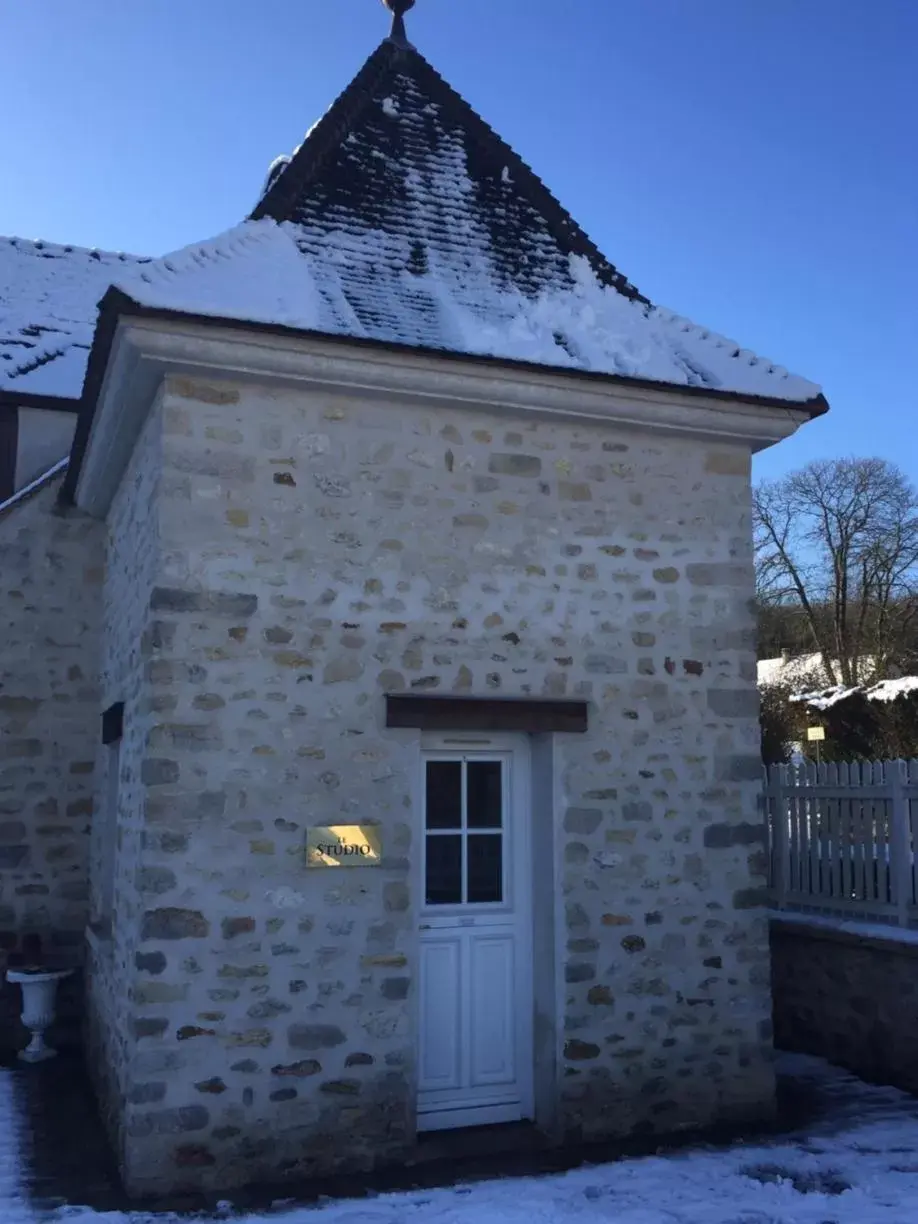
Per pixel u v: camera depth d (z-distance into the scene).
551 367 5.49
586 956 5.59
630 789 5.81
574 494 5.93
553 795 5.64
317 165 6.42
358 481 5.46
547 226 7.04
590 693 5.80
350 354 5.22
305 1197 4.69
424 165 6.88
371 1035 5.12
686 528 6.17
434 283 6.09
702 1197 4.71
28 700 7.75
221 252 5.48
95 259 10.68
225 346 5.05
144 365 5.10
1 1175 4.95
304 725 5.19
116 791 6.54
